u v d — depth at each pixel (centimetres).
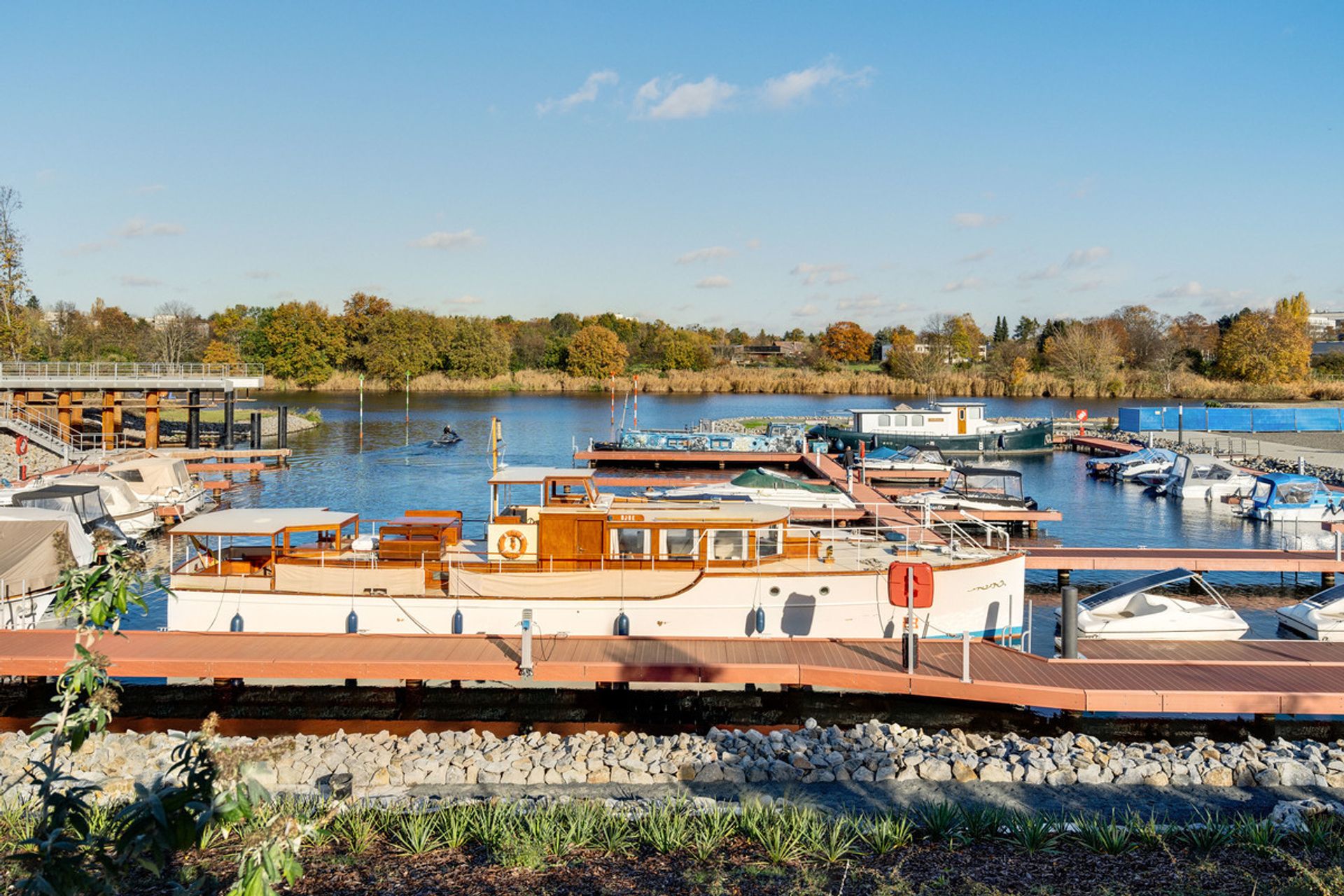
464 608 2022
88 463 4531
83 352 11238
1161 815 1348
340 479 5178
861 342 17388
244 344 14200
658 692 1912
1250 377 11556
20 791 1362
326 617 2031
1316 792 1444
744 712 1905
